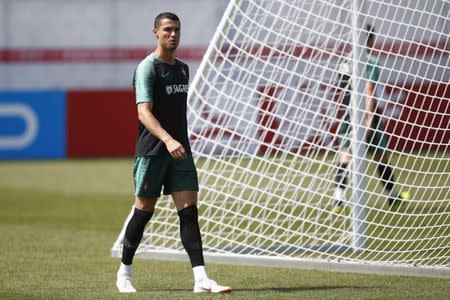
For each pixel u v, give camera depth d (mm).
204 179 34688
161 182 24422
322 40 32688
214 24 82875
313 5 30062
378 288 24859
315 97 30219
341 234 30906
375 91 30953
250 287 25391
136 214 24734
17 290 25516
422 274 27031
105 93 78562
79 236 38375
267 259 29500
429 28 31406
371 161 30016
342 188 31250
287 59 31297
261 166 37500
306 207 32031
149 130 23578
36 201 52344
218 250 31203
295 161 33656
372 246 30781
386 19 28828
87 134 78500
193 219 24312
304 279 26703
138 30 84438
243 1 32500
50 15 84938
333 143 33531
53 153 78438
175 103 24234
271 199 34156
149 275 27906
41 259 31641
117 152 78812
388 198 31141
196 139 31844
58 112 78250
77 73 85188
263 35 33719
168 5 83750
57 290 25391
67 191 56781
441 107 37531
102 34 84688
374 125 34188
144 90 23812
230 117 33500
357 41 29516
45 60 85250
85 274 28312
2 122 78000
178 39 24078
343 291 24406
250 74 31250
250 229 34219
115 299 23594
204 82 31453
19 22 85062
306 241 31562
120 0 84312
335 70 29875
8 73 85500
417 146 43344
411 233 31688
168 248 32281
